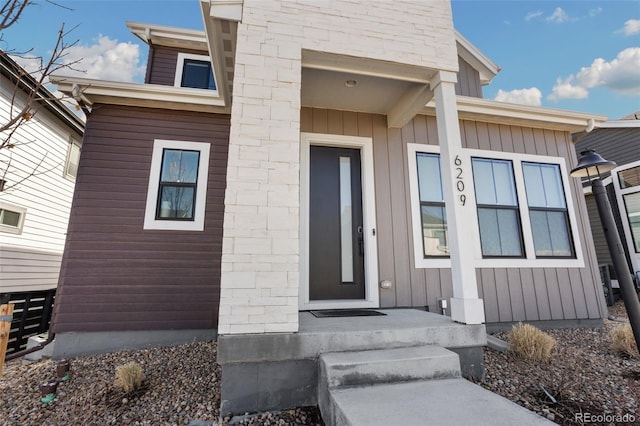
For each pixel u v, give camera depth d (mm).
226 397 2180
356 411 1701
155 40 6414
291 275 2385
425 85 3490
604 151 10156
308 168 4031
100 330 3914
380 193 4203
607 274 7934
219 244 4457
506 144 4930
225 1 2727
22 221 6004
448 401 1820
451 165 2992
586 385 2561
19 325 5660
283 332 2295
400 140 4430
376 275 3938
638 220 8781
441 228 4379
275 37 2770
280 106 2648
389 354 2293
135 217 4305
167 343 4062
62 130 7043
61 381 2975
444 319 2951
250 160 2504
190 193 4605
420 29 3182
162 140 4617
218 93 4320
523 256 4590
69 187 7320
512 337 3340
